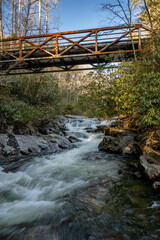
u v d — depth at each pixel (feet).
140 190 11.37
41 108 35.01
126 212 8.96
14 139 22.45
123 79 19.51
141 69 18.37
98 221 8.30
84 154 21.11
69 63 35.19
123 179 13.32
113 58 25.44
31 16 49.34
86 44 30.99
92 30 29.63
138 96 17.52
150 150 16.61
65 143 26.84
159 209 9.10
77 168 16.28
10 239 7.18
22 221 8.56
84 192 11.48
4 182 13.57
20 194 11.71
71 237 7.26
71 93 96.02
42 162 18.31
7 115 24.38
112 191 11.39
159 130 16.96
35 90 38.63
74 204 10.02
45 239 7.15
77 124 44.37
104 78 23.81
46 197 11.19
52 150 23.41
